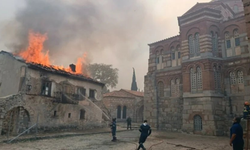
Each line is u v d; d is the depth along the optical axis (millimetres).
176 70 26266
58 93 20703
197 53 23203
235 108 20797
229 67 21953
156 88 28109
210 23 23078
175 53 27125
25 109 17297
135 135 19219
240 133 7676
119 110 41719
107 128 25156
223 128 20656
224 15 26000
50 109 19547
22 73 17734
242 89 20688
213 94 21031
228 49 22453
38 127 18141
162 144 14211
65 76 21891
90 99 25203
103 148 12156
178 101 25266
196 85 22516
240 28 21625
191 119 22156
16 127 16641
